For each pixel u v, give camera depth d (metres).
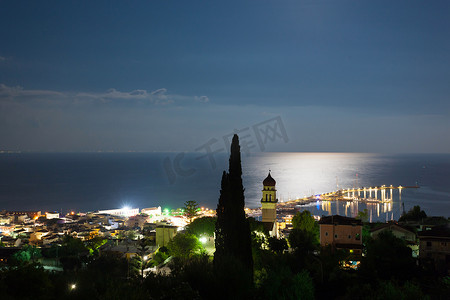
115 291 32.38
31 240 149.50
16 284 39.97
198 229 88.69
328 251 71.25
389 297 38.59
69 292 40.53
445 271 64.12
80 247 110.75
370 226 100.44
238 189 51.12
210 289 33.00
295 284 39.97
